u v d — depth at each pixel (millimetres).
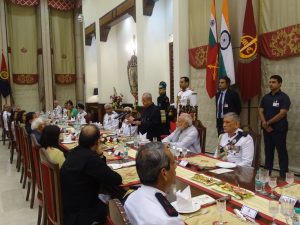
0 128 10312
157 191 1237
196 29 5770
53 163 1917
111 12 8664
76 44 11664
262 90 4633
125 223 1003
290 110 4234
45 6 10992
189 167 2439
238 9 4988
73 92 11805
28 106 11156
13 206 3553
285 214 1397
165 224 1103
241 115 4910
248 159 2619
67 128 5730
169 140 3541
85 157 2053
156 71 7195
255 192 1806
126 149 3197
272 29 4410
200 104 5824
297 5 4043
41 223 3021
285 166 3945
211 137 5617
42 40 11023
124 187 2068
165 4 7121
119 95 9844
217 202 1519
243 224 1370
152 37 7098
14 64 10805
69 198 2014
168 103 5609
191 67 5980
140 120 4820
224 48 4832
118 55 10016
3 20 10328
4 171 5184
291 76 4207
